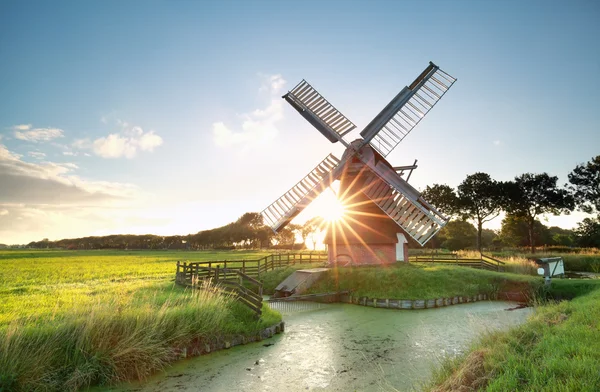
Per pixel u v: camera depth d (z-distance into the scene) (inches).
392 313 676.7
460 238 2426.2
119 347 364.8
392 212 857.5
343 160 903.1
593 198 1914.4
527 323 396.2
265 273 1004.6
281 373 376.8
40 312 471.8
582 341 282.2
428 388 273.4
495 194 1996.8
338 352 445.7
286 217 873.5
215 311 473.1
